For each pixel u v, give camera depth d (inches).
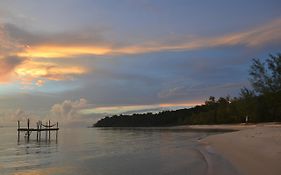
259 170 641.6
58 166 964.0
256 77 3299.7
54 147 1861.5
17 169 922.1
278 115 3656.5
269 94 3255.4
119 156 1192.8
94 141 2356.1
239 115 4591.5
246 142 1165.7
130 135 3238.2
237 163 761.6
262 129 1868.8
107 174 788.6
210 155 1017.5
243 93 4067.4
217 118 5344.5
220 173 671.8
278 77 3218.5
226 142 1365.7
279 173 588.4
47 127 3235.7
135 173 781.9
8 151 1619.1
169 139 2266.2
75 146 1888.5
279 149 847.1
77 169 887.7
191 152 1193.4
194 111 7298.2
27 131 3043.8
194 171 746.8
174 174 729.6
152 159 1048.2
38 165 1002.7
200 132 3230.8
